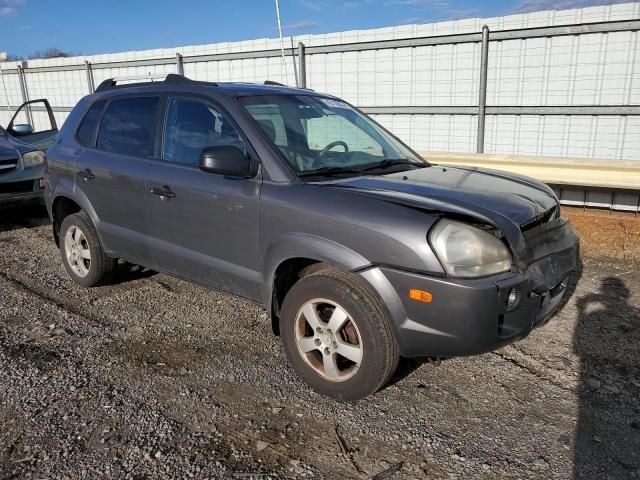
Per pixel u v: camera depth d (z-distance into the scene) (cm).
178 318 431
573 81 713
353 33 865
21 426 289
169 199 386
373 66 862
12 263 577
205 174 366
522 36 730
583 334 402
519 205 307
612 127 705
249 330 411
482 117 774
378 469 261
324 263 322
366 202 295
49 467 258
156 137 409
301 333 324
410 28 813
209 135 373
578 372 350
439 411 309
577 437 285
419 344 280
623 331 407
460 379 343
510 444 280
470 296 261
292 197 318
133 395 320
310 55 918
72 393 321
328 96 445
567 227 346
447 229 271
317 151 364
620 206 604
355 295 292
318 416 302
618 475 256
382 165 380
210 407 309
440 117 825
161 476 253
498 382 339
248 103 370
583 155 732
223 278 366
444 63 799
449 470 260
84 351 374
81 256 488
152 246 409
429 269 268
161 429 288
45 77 1338
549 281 299
